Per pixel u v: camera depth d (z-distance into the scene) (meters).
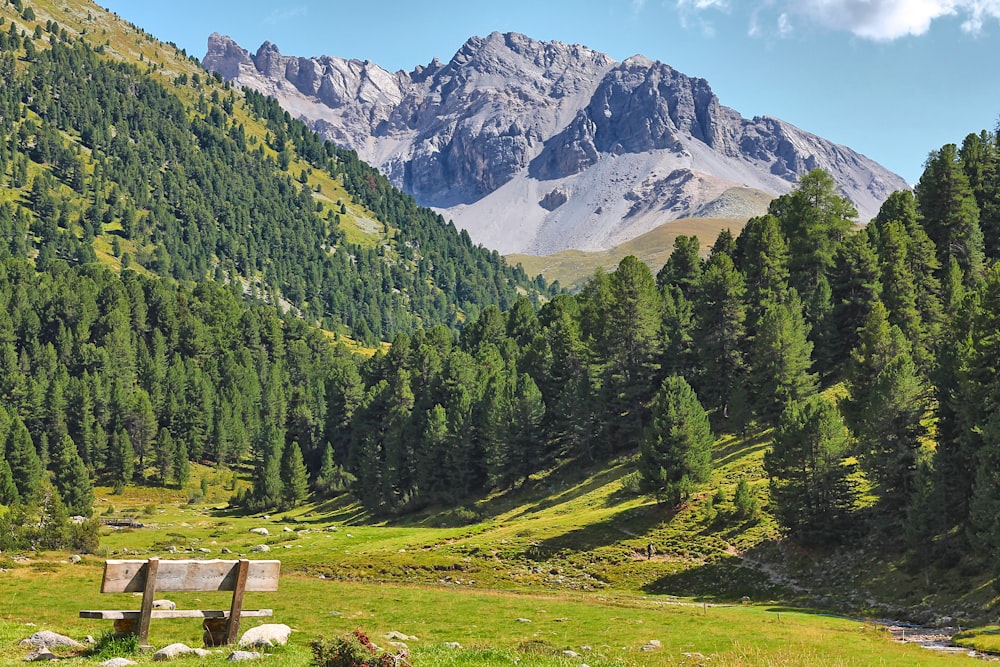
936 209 149.50
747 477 106.50
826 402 89.06
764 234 149.75
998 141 174.12
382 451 167.12
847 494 86.00
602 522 102.81
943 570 72.31
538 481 138.25
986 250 157.25
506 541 100.56
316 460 199.62
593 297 181.75
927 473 75.94
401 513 148.50
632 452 132.75
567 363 150.62
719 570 87.12
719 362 132.75
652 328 139.62
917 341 118.38
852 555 82.12
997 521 63.19
